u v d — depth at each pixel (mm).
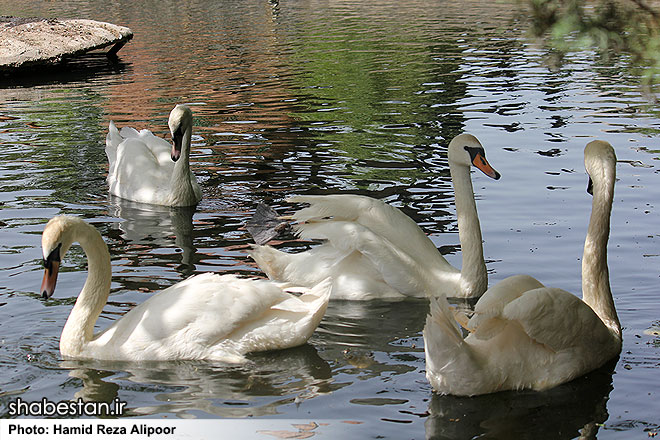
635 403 6895
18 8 42188
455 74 23141
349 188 13172
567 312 7160
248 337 7898
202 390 7148
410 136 16531
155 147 14438
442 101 19781
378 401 6926
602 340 7512
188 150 12797
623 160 14398
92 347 7828
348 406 6824
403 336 8328
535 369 7211
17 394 7070
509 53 26266
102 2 45344
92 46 27156
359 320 8805
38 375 7430
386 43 29062
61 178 14242
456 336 6957
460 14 36688
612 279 9438
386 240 9492
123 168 13539
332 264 9539
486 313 7016
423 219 11641
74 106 20344
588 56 25688
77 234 7840
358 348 8031
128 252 10656
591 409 6809
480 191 13008
